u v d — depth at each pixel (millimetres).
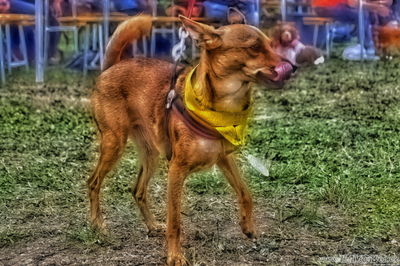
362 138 8180
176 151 4469
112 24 12711
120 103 4961
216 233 5371
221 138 4410
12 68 13828
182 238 5273
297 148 7832
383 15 14859
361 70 13688
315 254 4926
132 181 6742
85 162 7484
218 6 11039
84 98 10984
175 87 4523
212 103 4305
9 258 4934
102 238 5238
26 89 11781
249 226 5148
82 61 13359
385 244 5102
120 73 4961
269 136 8359
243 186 5062
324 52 14859
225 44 4180
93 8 12219
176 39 12336
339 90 11672
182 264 4625
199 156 4418
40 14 12250
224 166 4988
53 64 13633
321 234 5320
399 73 13289
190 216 5789
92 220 5367
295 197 6254
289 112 9930
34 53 13961
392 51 15117
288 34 12672
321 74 13156
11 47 13750
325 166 7102
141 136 5184
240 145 4504
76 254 4992
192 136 4379
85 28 12906
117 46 5090
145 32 5109
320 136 8312
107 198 6277
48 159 7582
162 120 4641
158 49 12758
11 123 9211
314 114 9742
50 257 4938
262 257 4891
